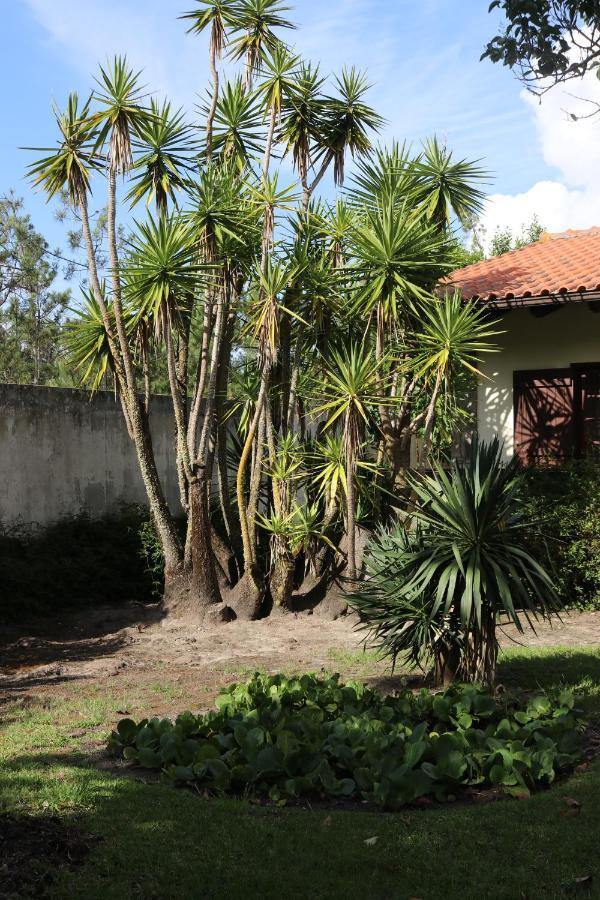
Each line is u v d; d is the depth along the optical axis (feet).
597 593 32.55
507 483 20.81
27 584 33.42
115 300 30.60
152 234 29.27
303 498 35.99
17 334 76.69
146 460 32.04
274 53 32.50
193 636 30.04
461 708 17.81
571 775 15.34
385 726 16.55
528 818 13.25
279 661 25.58
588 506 32.27
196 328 40.19
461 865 11.76
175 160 32.50
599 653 24.77
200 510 31.96
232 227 30.81
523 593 19.34
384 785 14.15
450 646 20.99
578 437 36.52
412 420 32.91
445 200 33.71
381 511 32.19
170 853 12.02
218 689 22.16
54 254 75.66
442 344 29.94
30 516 37.37
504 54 21.70
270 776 14.98
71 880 11.09
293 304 32.14
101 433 41.42
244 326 32.32
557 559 32.63
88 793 14.14
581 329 36.68
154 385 56.95
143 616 33.12
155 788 14.53
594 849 12.10
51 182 31.83
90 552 36.81
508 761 14.90
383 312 30.40
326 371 31.63
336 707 18.24
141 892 10.92
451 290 34.58
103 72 29.96
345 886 11.26
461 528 19.70
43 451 38.17
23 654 27.73
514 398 37.78
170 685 22.89
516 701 18.85
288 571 31.65
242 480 31.65
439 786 14.48
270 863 11.85
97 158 31.73
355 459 29.73
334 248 33.35
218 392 33.50
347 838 12.68
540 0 20.97
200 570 31.83
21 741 17.71
